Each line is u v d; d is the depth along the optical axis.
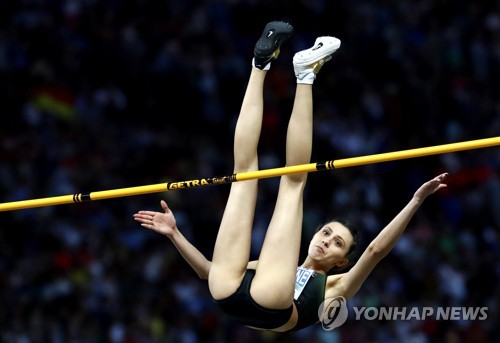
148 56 27.97
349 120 28.27
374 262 13.69
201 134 27.23
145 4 28.92
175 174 26.05
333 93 28.81
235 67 28.50
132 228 24.59
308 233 25.25
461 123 29.11
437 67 30.14
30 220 24.05
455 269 25.25
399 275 24.69
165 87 27.58
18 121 25.94
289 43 29.38
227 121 27.62
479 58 30.50
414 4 31.16
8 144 25.33
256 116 13.34
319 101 28.53
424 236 25.80
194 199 25.52
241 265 13.22
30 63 26.97
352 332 23.16
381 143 27.95
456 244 25.89
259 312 13.12
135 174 25.80
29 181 24.69
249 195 13.38
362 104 28.73
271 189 26.11
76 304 22.78
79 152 25.73
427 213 26.62
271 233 13.23
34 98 26.42
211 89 27.89
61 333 22.33
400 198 26.92
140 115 27.12
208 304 23.56
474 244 26.22
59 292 22.89
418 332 23.59
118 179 25.52
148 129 26.91
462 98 29.58
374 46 29.88
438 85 29.72
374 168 27.38
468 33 30.89
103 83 27.28
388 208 26.72
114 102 27.00
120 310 22.89
